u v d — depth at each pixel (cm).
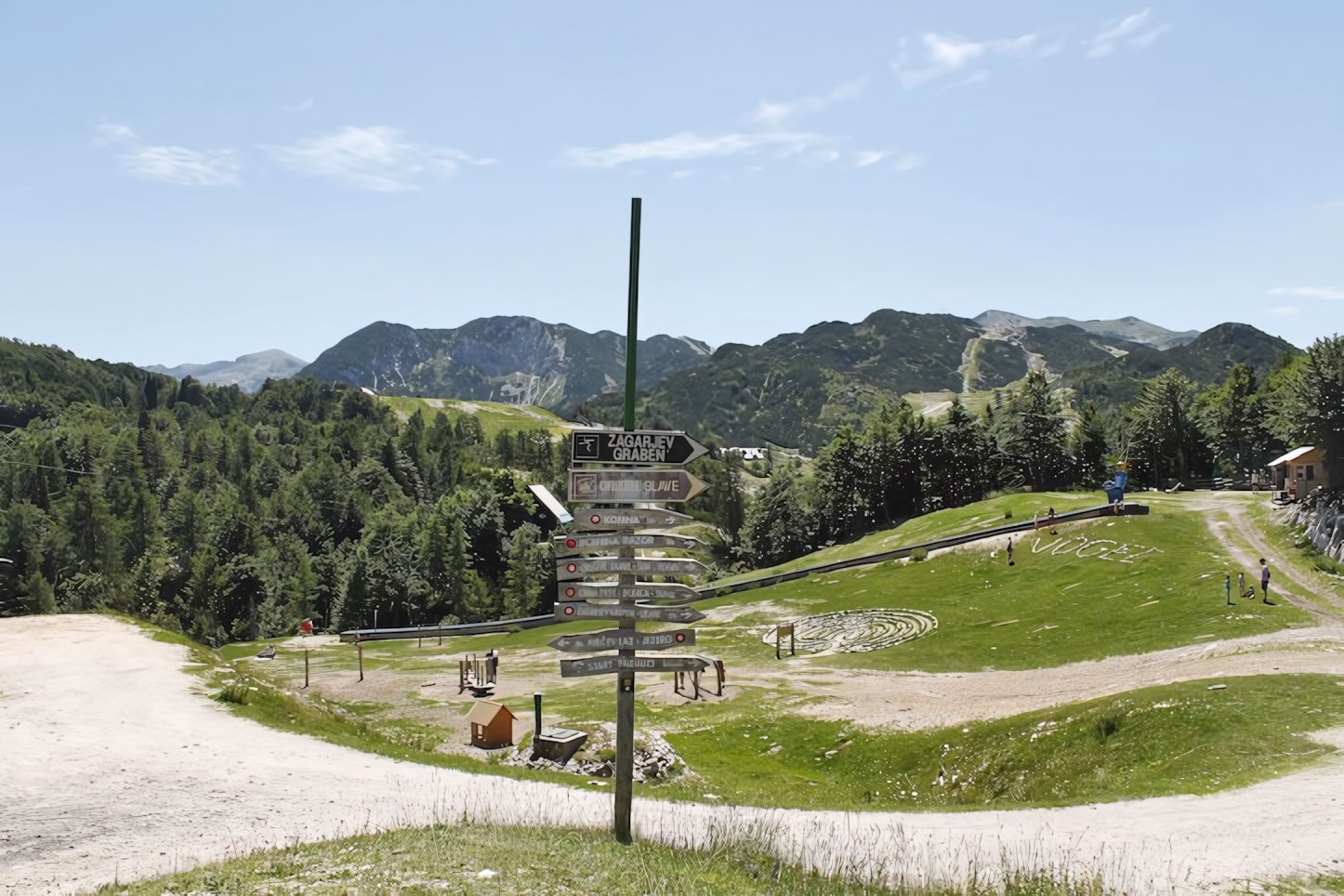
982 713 3962
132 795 1869
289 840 1596
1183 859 1739
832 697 4634
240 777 2108
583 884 1270
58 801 1788
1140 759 2938
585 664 1627
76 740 2316
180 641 3953
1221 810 2152
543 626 9225
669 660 1636
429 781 2312
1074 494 10456
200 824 1688
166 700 2911
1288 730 2844
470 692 5584
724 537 18438
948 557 8412
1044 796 2948
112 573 15238
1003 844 1814
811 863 1627
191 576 14925
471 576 13675
